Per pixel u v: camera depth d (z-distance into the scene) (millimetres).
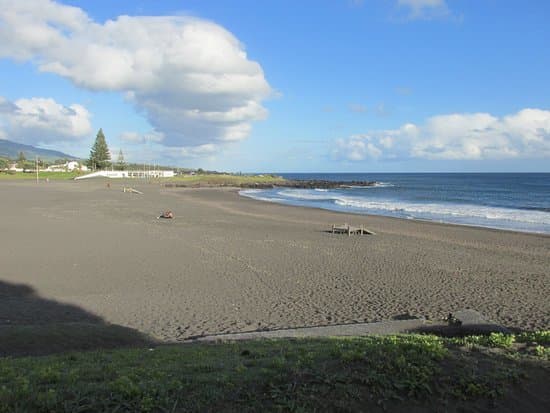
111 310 12078
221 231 27156
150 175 128125
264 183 111812
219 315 11805
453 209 46438
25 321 10828
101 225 28781
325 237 25406
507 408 5000
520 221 35438
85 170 138125
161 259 18578
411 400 4938
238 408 4574
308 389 4887
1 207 39844
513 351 6223
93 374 5312
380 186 108812
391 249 21734
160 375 5188
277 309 12383
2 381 5027
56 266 17141
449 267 17859
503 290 14602
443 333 9234
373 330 9367
